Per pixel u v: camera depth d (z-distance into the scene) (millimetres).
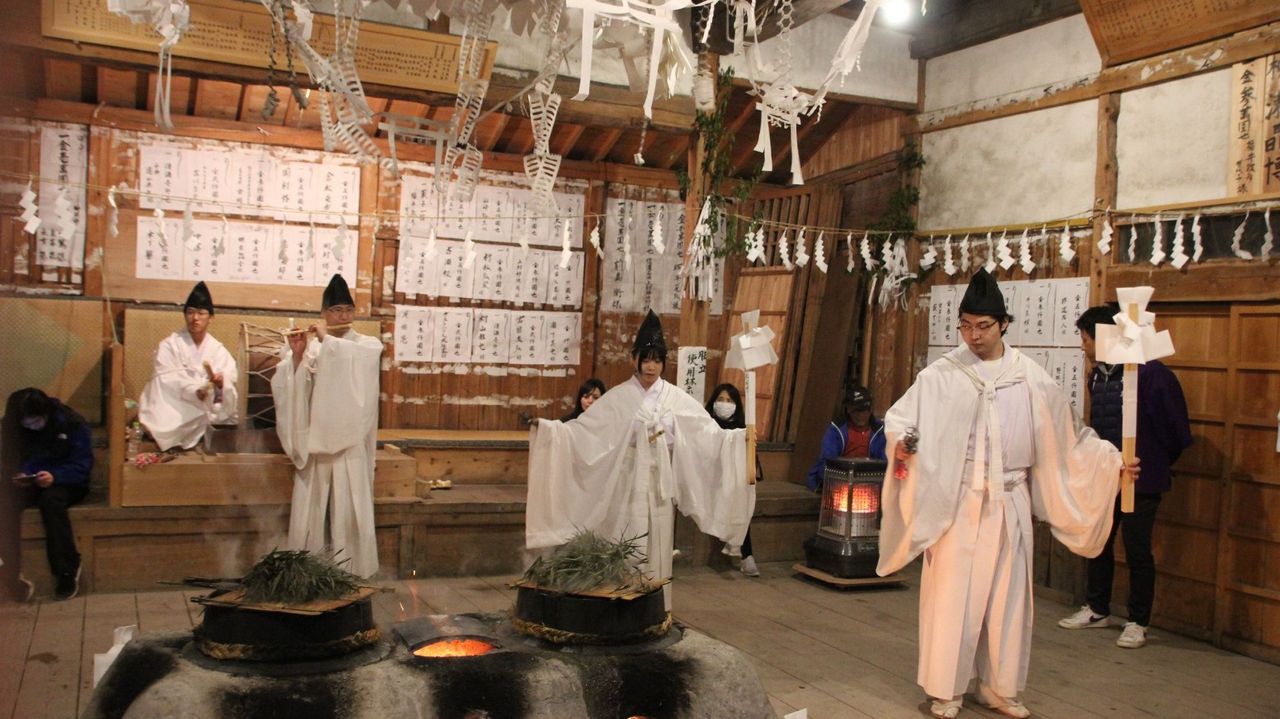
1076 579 5930
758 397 7852
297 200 6809
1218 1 5199
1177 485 5457
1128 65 5773
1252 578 5031
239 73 5133
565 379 7664
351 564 5160
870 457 6422
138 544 5191
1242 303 5125
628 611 2918
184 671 2465
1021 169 6488
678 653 2900
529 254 7488
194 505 5273
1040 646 5043
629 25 3822
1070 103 6148
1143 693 4309
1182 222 5402
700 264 6574
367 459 5254
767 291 8008
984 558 3855
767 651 4715
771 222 7516
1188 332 5453
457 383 7332
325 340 5020
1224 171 5246
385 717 2443
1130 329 3688
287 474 5434
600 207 7680
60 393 6012
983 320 3918
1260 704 4207
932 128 7184
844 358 7426
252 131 6652
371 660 2654
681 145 7742
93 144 6254
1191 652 5020
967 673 3842
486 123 7023
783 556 6852
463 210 7273
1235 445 5148
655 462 4609
